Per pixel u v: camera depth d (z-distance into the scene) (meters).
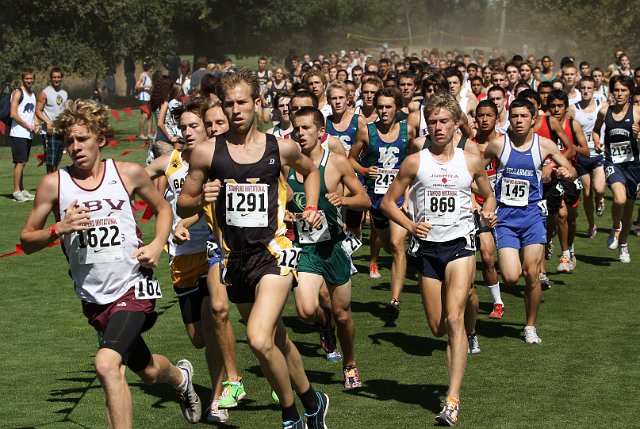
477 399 9.70
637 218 20.81
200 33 76.50
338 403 9.60
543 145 12.34
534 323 12.08
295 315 13.66
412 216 9.81
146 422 9.07
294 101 12.45
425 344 11.99
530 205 12.23
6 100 24.31
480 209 11.34
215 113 9.45
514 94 22.45
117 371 7.54
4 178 29.06
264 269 8.00
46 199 7.78
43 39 43.75
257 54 79.81
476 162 9.57
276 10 75.94
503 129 16.92
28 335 12.51
